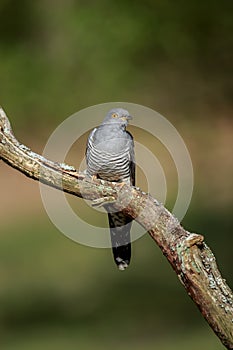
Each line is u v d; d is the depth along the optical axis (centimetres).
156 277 1508
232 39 1480
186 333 1148
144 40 1622
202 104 1567
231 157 1659
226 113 1580
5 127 480
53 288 1491
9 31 2270
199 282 415
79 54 1978
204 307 413
